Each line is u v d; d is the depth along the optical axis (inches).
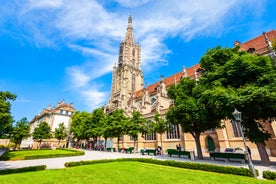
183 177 486.0
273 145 1021.2
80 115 2795.3
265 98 581.0
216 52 866.1
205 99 815.1
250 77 692.7
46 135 2699.3
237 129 1245.1
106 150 1979.6
